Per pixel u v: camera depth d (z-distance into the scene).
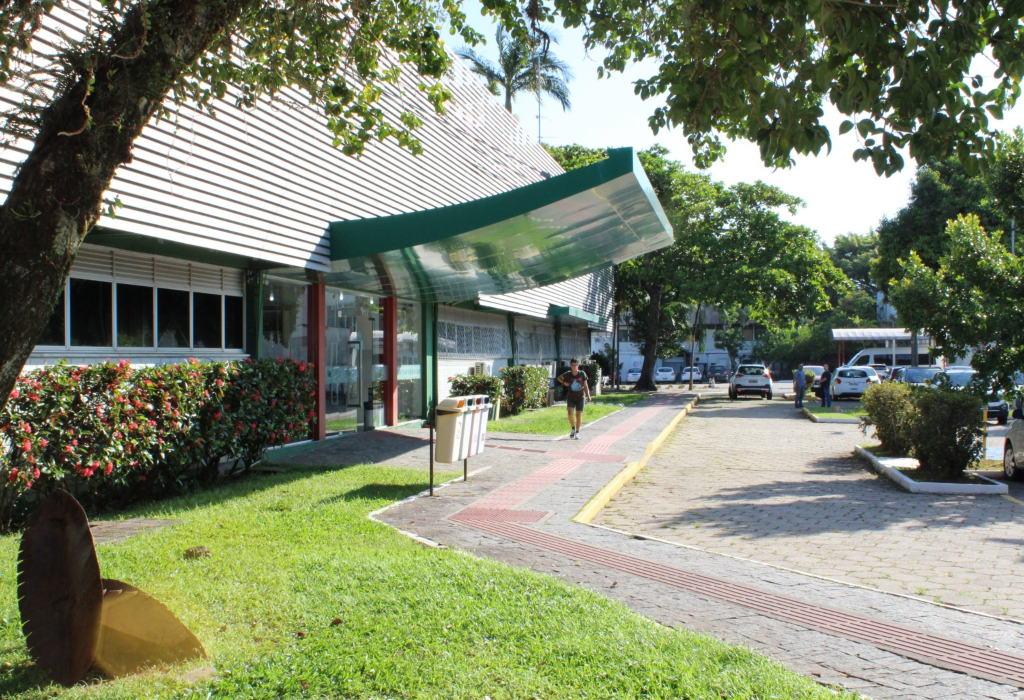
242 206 10.47
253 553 6.22
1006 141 14.96
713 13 5.43
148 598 4.10
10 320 3.37
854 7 4.75
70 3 7.45
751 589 5.93
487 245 12.28
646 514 9.34
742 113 5.50
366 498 8.91
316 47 7.11
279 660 4.05
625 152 9.73
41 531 4.00
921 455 12.37
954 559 7.23
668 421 21.80
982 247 13.47
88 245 9.02
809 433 20.47
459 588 5.37
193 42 4.34
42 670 3.93
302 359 13.53
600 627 4.68
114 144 3.73
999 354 13.10
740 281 36.38
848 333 41.66
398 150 15.01
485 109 20.33
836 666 4.47
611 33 7.46
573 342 38.03
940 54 4.77
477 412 10.10
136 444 7.95
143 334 9.88
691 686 3.87
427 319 18.64
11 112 4.51
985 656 4.67
